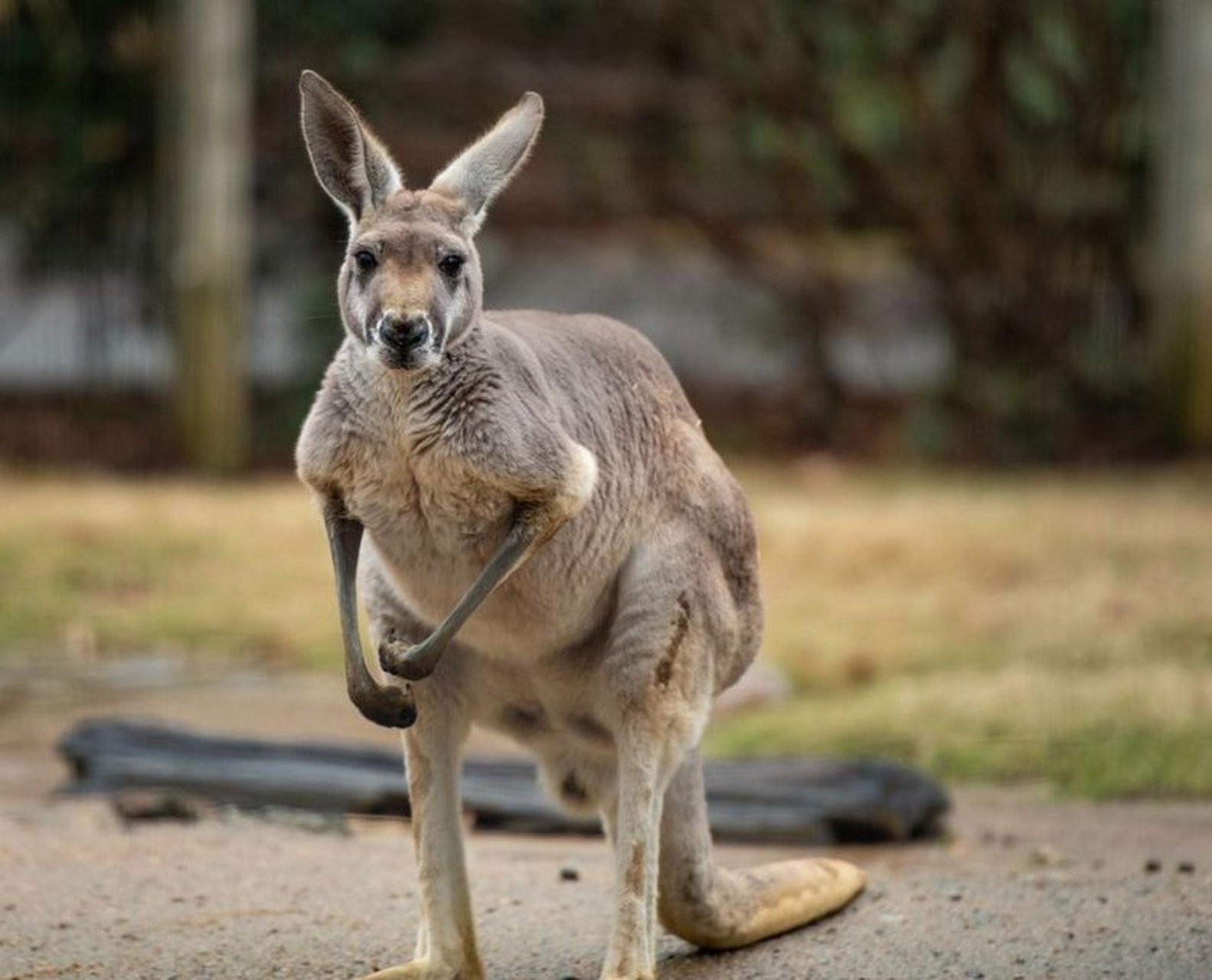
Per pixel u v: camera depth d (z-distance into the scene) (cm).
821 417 4231
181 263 3756
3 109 4025
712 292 4681
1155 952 1362
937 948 1382
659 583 1278
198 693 2430
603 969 1244
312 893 1527
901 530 3044
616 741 1309
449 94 4309
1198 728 2130
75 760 1962
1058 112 4047
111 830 1748
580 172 4422
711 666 1304
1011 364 4050
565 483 1191
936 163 4053
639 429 1304
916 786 1834
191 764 1925
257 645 2655
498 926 1452
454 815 1289
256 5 4062
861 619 2647
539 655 1278
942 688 2303
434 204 1238
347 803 1872
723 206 4388
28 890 1507
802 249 4259
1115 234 4053
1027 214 4056
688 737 1287
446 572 1223
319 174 1259
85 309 4125
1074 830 1844
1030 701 2228
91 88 4000
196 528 3134
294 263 4225
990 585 2761
